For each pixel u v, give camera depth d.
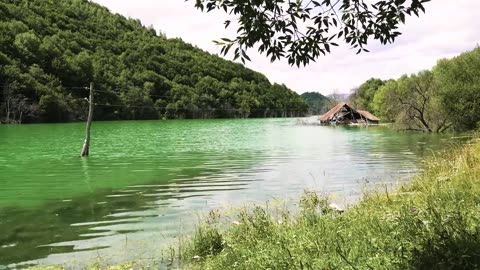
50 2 190.00
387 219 7.32
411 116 64.25
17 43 119.75
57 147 40.69
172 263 8.67
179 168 25.31
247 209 13.81
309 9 5.57
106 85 133.88
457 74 58.03
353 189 17.28
